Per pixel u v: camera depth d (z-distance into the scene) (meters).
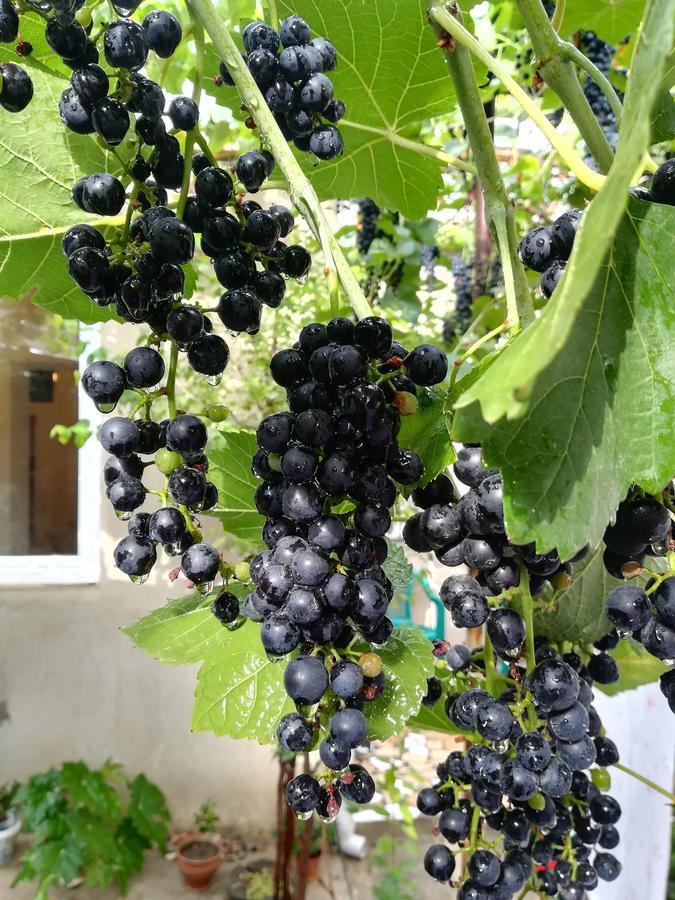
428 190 0.51
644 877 0.64
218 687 0.35
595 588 0.36
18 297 0.41
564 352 0.22
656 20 0.17
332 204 1.01
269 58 0.29
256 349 1.19
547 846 0.37
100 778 1.46
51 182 0.37
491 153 0.27
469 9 0.44
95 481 1.48
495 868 0.33
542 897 0.38
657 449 0.23
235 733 0.34
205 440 0.28
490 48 0.67
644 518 0.25
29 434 1.50
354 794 0.25
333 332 0.26
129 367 0.28
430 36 0.40
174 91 0.71
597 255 0.15
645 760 0.64
